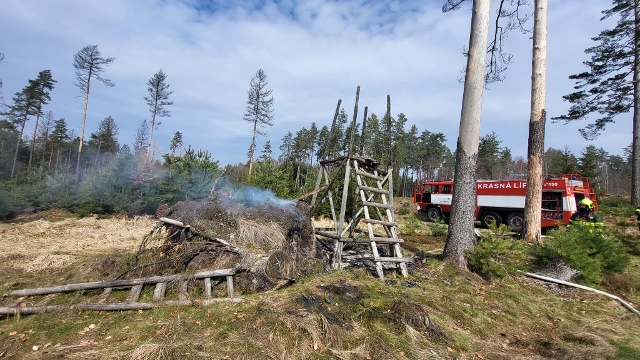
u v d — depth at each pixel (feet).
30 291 14.84
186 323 12.26
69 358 10.18
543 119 29.30
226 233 17.66
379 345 11.49
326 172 26.32
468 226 21.94
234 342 10.90
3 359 10.44
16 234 32.68
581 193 45.09
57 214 49.88
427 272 20.81
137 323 12.51
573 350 12.80
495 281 19.80
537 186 29.04
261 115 126.21
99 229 37.29
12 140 138.21
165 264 17.31
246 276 15.67
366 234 25.25
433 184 63.57
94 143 164.35
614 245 22.50
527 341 13.62
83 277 17.53
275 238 18.13
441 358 11.46
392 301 14.47
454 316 14.85
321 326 11.98
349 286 15.72
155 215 47.44
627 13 55.47
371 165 25.12
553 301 17.85
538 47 29.50
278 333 11.38
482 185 53.36
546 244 24.18
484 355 12.14
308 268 19.11
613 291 20.25
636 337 14.16
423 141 182.91
